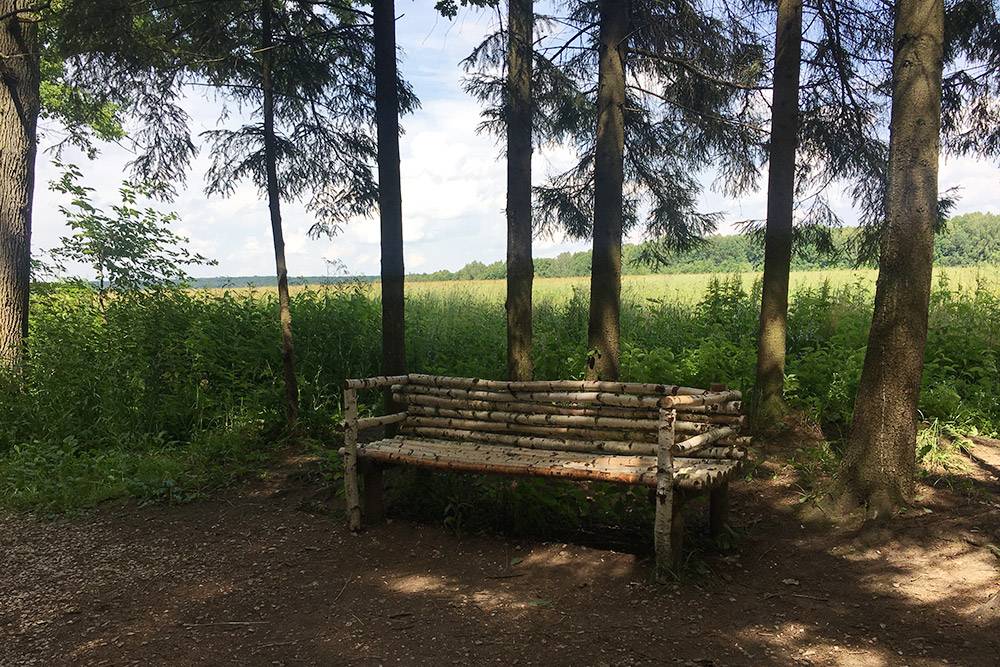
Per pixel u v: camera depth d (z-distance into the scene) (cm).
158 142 789
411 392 541
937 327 909
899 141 471
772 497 532
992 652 319
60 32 723
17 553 477
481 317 1200
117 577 433
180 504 577
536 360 862
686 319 1138
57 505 573
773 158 688
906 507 472
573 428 484
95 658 334
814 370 751
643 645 329
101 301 923
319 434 758
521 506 469
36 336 875
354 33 738
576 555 430
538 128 830
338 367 875
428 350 1002
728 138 857
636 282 1878
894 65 480
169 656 334
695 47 798
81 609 388
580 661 317
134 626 366
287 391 763
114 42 699
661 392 445
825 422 692
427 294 1416
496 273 4009
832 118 822
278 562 448
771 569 416
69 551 479
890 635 337
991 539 427
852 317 976
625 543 449
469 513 489
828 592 384
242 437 725
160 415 756
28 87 883
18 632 362
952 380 749
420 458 469
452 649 332
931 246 470
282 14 775
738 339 1016
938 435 618
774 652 322
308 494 584
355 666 320
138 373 795
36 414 761
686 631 341
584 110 836
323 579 420
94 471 640
